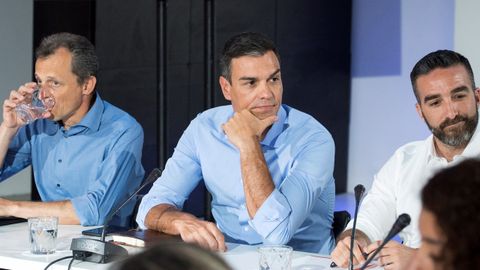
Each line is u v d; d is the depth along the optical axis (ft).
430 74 13.84
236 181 15.25
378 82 35.42
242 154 13.99
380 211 14.69
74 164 17.49
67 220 15.97
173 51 32.01
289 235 13.87
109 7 31.40
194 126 15.90
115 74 31.58
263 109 14.20
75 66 17.04
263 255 11.37
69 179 17.60
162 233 14.12
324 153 14.82
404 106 34.71
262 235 13.87
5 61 29.25
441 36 33.32
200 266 4.23
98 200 16.52
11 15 29.25
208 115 15.99
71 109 17.20
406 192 14.61
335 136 35.83
